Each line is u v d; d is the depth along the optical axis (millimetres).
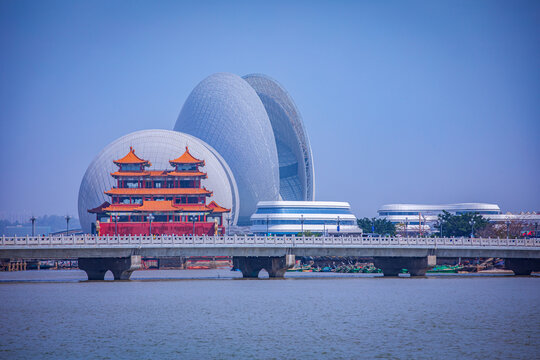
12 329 69062
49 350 59094
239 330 67875
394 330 67688
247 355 56969
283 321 73188
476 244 127000
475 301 89562
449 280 125000
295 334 65688
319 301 89688
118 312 79938
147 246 112500
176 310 81375
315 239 121000
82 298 94000
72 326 70625
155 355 57156
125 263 117188
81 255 109062
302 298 93250
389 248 122500
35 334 66312
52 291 104438
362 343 61375
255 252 117562
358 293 99375
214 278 132625
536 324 71000
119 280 124125
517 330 67562
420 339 63156
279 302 88688
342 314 77812
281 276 127562
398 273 137250
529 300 90688
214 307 83812
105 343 61844
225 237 115812
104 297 95125
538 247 129375
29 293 101375
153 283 119438
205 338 63875
